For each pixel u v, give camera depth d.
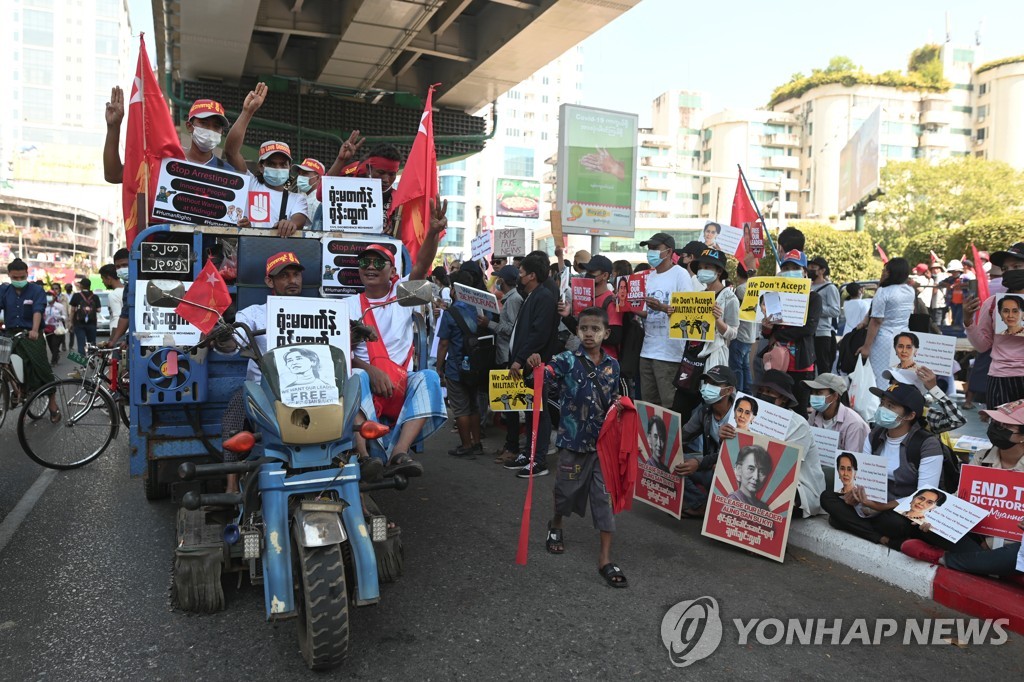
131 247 4.98
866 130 33.53
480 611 4.14
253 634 3.82
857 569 4.87
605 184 17.22
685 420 6.81
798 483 5.29
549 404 7.92
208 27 13.41
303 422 3.51
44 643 3.70
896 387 5.01
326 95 17.25
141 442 4.92
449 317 7.93
